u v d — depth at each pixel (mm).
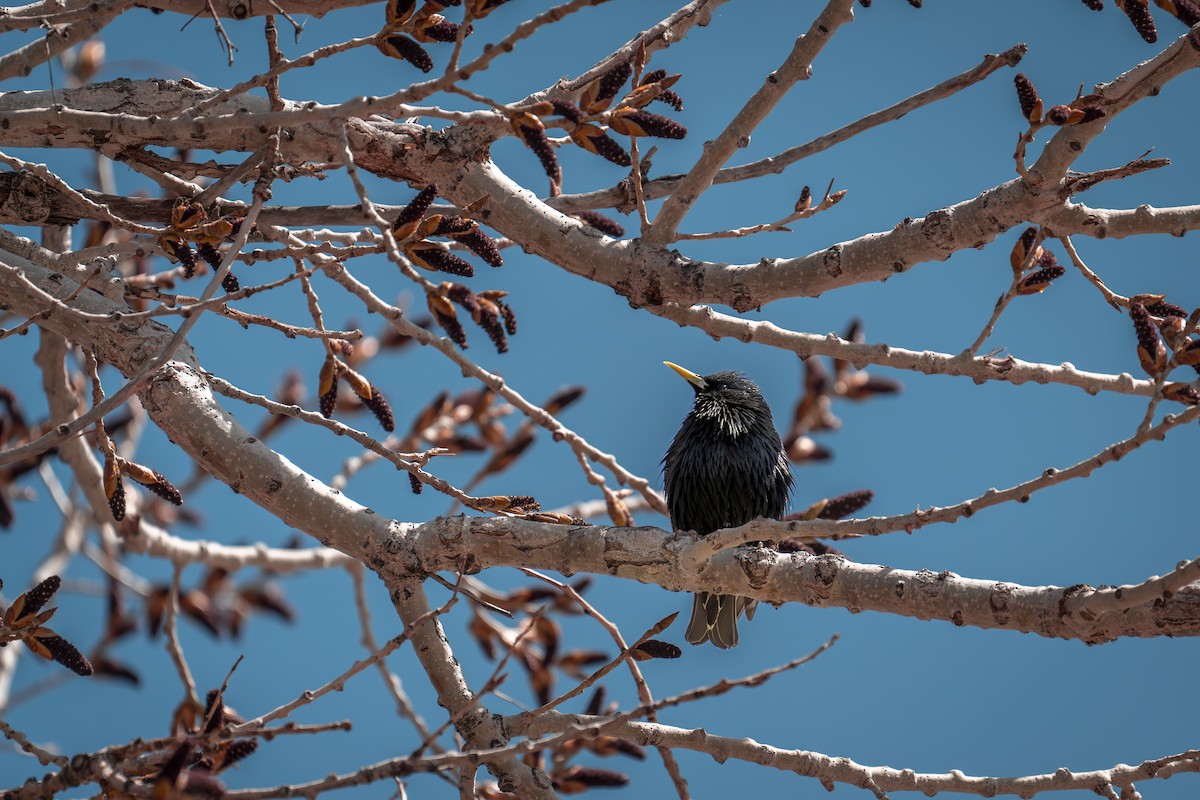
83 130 10484
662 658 8430
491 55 7910
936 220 10172
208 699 8258
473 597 9164
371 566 10172
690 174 10664
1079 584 8828
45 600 8508
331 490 10281
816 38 10102
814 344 10914
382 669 14031
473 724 9789
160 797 7133
